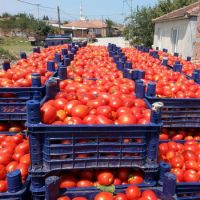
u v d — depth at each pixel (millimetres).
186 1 8789
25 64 1831
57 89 1123
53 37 5113
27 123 752
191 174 943
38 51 2787
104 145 789
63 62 2055
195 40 4578
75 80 1488
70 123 849
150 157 813
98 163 804
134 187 813
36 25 16844
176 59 2656
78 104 987
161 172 836
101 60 2402
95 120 865
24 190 781
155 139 802
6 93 1141
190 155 1048
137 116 928
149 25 9273
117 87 1310
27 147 997
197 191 908
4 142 1064
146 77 1682
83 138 779
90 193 817
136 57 2664
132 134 791
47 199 761
